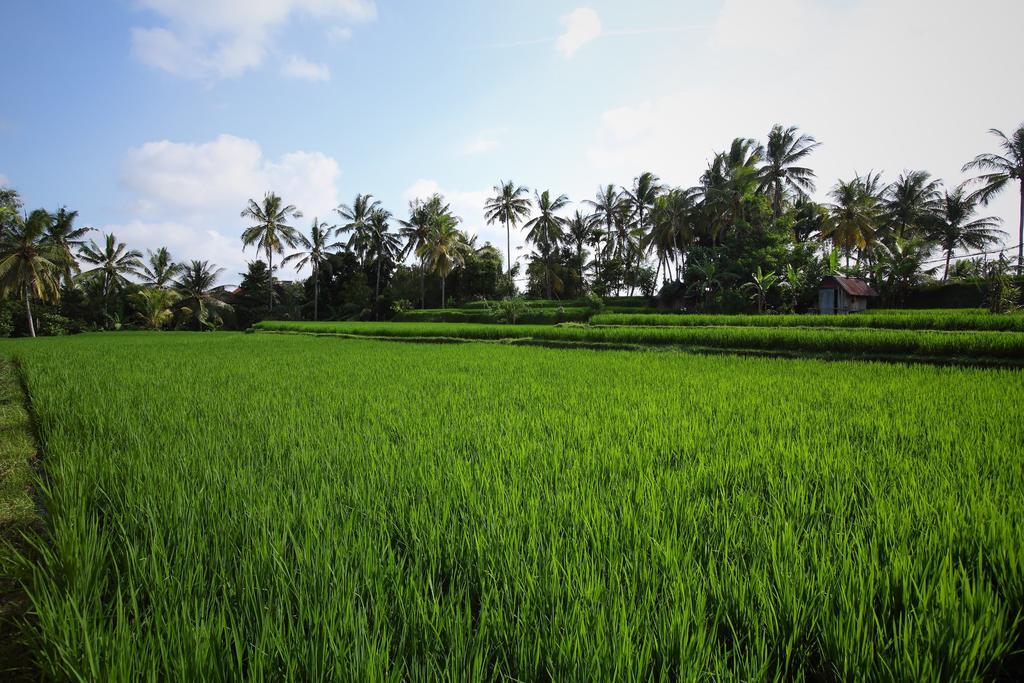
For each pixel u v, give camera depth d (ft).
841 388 26.40
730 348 53.78
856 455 14.16
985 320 57.36
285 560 8.27
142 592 7.98
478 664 5.86
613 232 169.68
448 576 8.20
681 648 6.09
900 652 6.15
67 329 135.85
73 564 8.07
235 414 20.42
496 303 140.56
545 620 6.65
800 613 6.95
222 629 6.44
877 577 7.63
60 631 6.54
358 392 26.11
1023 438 15.47
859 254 138.41
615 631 6.15
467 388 27.45
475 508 10.07
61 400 23.17
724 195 120.98
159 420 18.92
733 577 7.45
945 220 126.82
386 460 13.43
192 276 166.20
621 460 13.71
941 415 19.04
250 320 175.83
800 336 49.37
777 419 19.10
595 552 8.50
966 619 6.62
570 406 21.98
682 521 9.82
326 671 5.85
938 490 11.04
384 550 8.43
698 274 121.19
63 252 110.22
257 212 164.35
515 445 15.08
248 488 11.34
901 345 43.39
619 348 62.23
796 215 146.20
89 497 11.24
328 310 184.65
